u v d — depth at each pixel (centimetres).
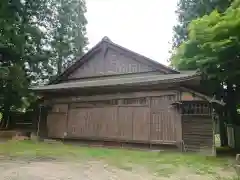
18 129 1808
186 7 1809
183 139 982
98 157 799
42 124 1449
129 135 1105
